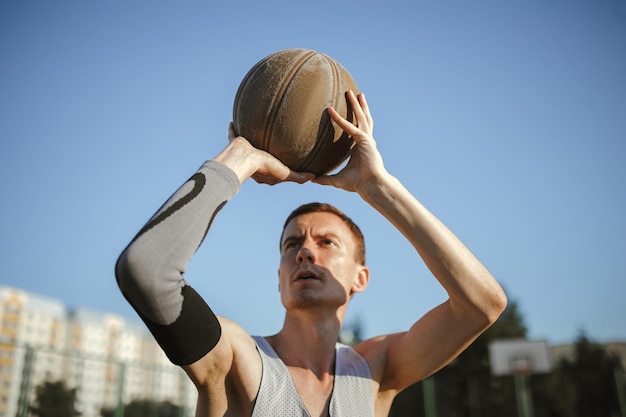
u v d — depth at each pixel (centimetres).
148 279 153
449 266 187
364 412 188
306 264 211
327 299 205
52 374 1016
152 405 1138
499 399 2359
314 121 198
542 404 2280
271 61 207
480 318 192
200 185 172
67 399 1006
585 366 2353
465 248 192
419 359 205
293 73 202
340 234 225
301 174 207
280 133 196
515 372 1798
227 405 181
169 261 157
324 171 212
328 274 212
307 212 233
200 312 167
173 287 157
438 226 191
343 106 206
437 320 201
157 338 165
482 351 2725
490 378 2403
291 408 179
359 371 199
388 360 212
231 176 179
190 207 166
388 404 210
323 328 202
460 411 2062
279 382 184
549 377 2298
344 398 188
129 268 153
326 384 193
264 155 196
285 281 218
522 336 2922
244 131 202
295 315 205
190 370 169
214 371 176
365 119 208
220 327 176
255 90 201
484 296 188
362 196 201
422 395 2084
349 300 230
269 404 178
